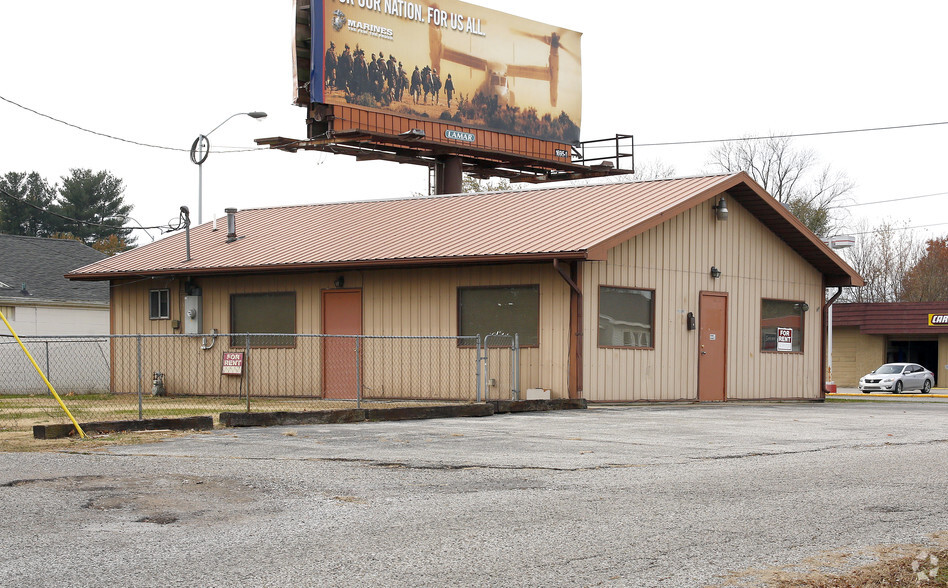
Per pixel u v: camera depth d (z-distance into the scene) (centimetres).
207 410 1859
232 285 2472
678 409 1950
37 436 1243
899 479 900
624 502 771
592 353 2003
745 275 2428
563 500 780
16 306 3086
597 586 528
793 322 2603
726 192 2367
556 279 2006
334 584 529
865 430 1433
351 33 3269
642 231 1995
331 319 2320
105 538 641
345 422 1522
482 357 2094
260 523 691
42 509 741
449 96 3541
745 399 2414
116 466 959
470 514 721
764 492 822
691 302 2262
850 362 5256
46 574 550
